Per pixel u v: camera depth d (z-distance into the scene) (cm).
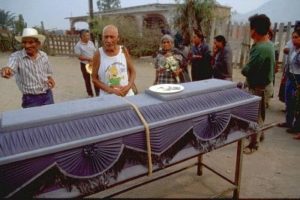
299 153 388
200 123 226
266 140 426
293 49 456
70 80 891
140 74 962
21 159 157
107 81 305
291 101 449
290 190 306
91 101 215
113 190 313
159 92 228
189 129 220
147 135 197
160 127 204
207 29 1104
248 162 364
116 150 188
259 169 348
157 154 206
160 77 453
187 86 256
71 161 174
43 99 348
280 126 474
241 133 257
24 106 347
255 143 388
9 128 168
